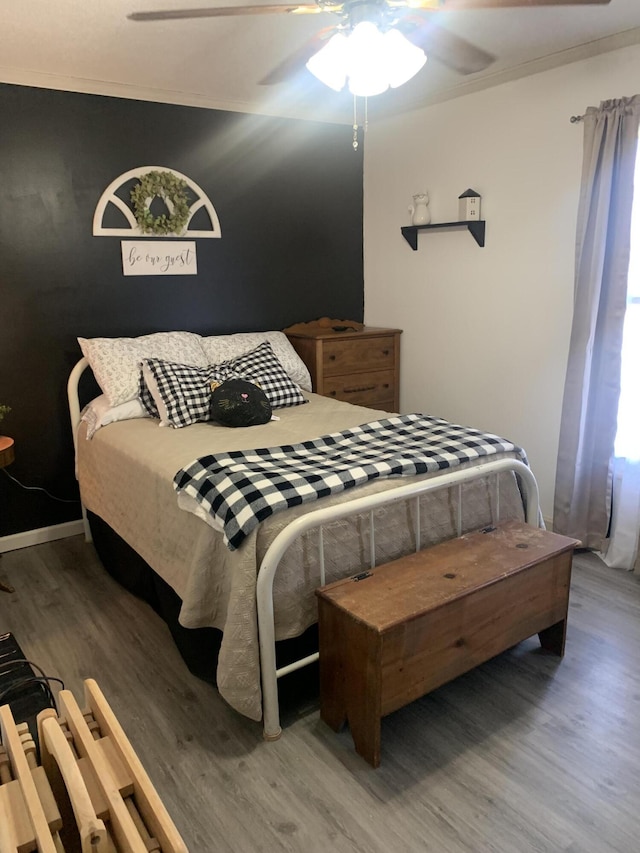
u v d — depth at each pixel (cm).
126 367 308
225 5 223
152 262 348
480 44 277
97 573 304
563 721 197
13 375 319
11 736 131
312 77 312
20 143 301
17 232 308
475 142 342
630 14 245
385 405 411
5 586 285
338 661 184
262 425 288
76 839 125
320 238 410
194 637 215
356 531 204
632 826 159
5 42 259
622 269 276
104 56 278
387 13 167
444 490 226
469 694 211
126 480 260
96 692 142
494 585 194
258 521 182
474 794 170
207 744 190
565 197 304
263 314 396
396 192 398
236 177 369
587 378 293
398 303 411
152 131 336
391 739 191
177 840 105
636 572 287
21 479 329
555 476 331
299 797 170
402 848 154
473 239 353
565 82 295
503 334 347
